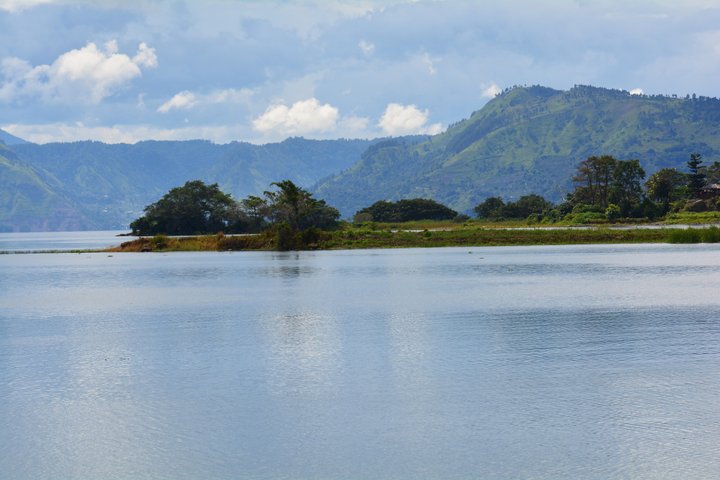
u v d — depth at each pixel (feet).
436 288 314.35
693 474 100.42
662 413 125.08
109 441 116.47
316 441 114.73
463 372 155.22
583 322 216.13
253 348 184.75
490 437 115.14
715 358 165.17
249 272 426.92
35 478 102.73
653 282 320.29
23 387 149.38
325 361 167.73
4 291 342.85
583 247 609.01
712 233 622.13
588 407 129.08
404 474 102.17
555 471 102.12
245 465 106.11
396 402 134.00
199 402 136.15
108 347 191.01
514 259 485.15
